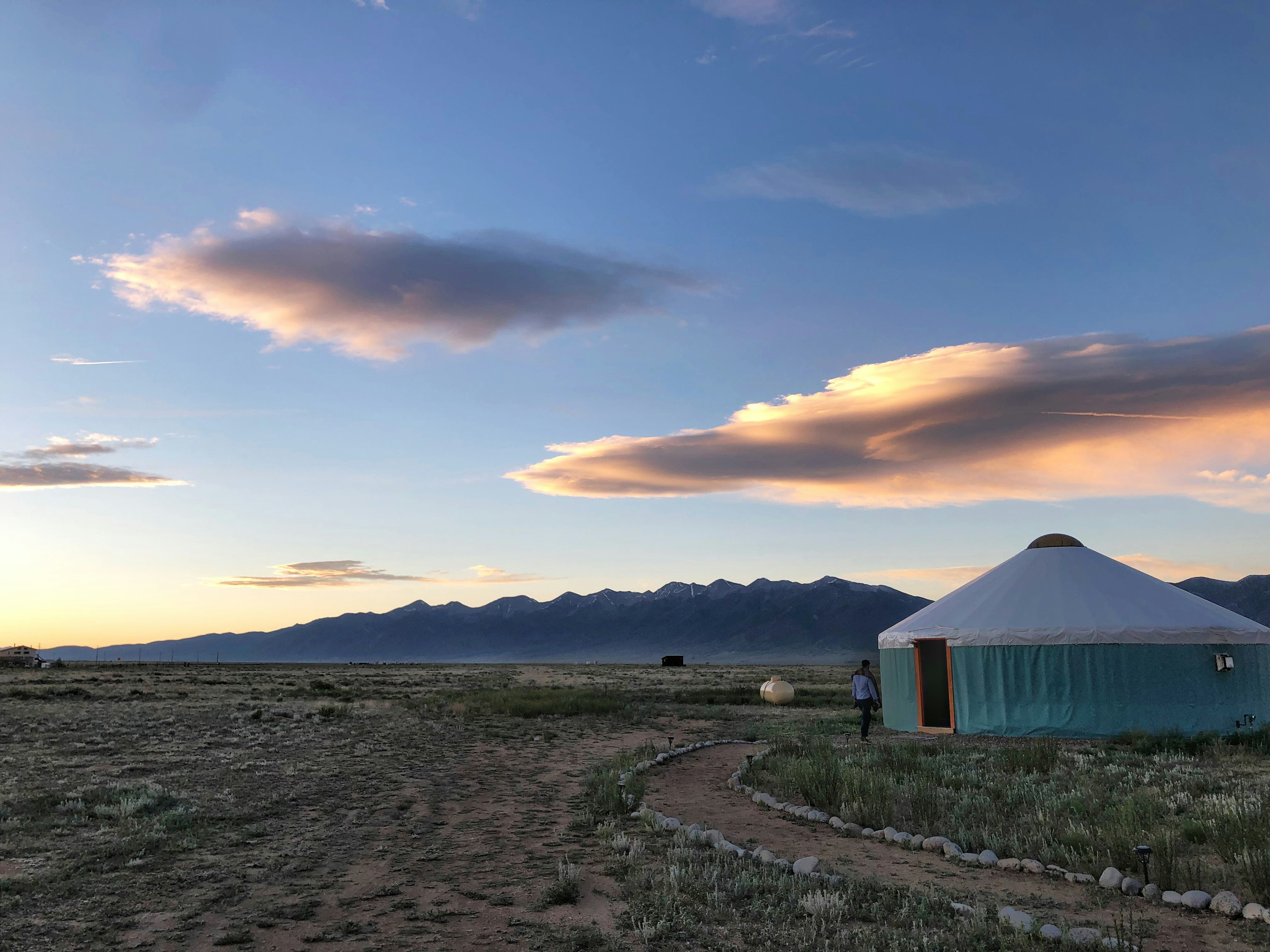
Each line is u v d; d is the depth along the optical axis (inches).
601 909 321.4
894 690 1040.2
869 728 987.3
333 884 354.0
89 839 411.5
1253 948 281.7
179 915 306.7
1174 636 876.0
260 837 437.1
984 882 364.8
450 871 377.4
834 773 565.3
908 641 1000.9
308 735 887.7
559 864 379.6
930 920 307.3
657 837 444.8
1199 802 493.7
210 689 1817.2
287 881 357.1
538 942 284.4
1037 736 896.3
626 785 589.6
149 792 509.7
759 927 298.0
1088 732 879.1
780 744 818.8
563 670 4269.2
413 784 617.6
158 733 856.9
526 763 757.9
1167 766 658.8
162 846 407.2
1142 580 985.5
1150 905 329.4
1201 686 875.4
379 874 371.6
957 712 952.9
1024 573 1006.4
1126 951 271.4
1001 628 924.6
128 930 290.8
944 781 581.9
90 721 962.7
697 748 874.8
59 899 321.1
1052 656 903.7
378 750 790.5
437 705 1312.7
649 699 1608.0
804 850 425.4
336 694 1665.8
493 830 470.3
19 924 291.1
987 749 783.1
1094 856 384.2
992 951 279.7
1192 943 286.7
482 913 316.5
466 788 613.0
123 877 353.1
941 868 389.4
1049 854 393.1
